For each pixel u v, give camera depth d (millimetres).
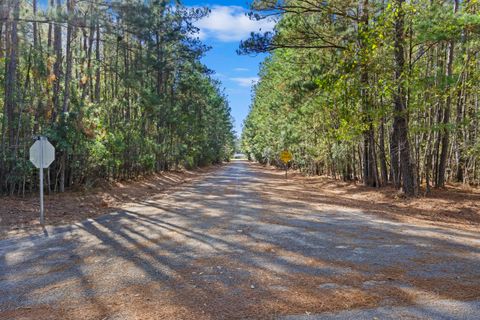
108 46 27984
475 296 4707
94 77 22797
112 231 9172
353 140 21188
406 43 13984
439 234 8523
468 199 13570
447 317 4090
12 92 15047
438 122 16484
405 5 12875
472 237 8219
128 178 24000
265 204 13953
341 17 17109
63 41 23094
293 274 5660
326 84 15609
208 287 5125
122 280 5500
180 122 35312
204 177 33375
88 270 6043
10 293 5094
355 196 17562
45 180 15938
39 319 4207
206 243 7738
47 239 8445
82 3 18047
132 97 27609
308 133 30484
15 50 15188
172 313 4277
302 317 4133
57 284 5406
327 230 8992
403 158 15172
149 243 7832
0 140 15047
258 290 4988
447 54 17391
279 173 41844
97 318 4195
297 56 20625
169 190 21000
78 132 16375
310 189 21656
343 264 6148
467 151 18750
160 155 32406
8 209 11828
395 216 11250
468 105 19219
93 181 18797
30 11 15039
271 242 7766
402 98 14641
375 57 13953
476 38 13867
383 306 4406
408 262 6215
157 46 28328
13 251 7422
